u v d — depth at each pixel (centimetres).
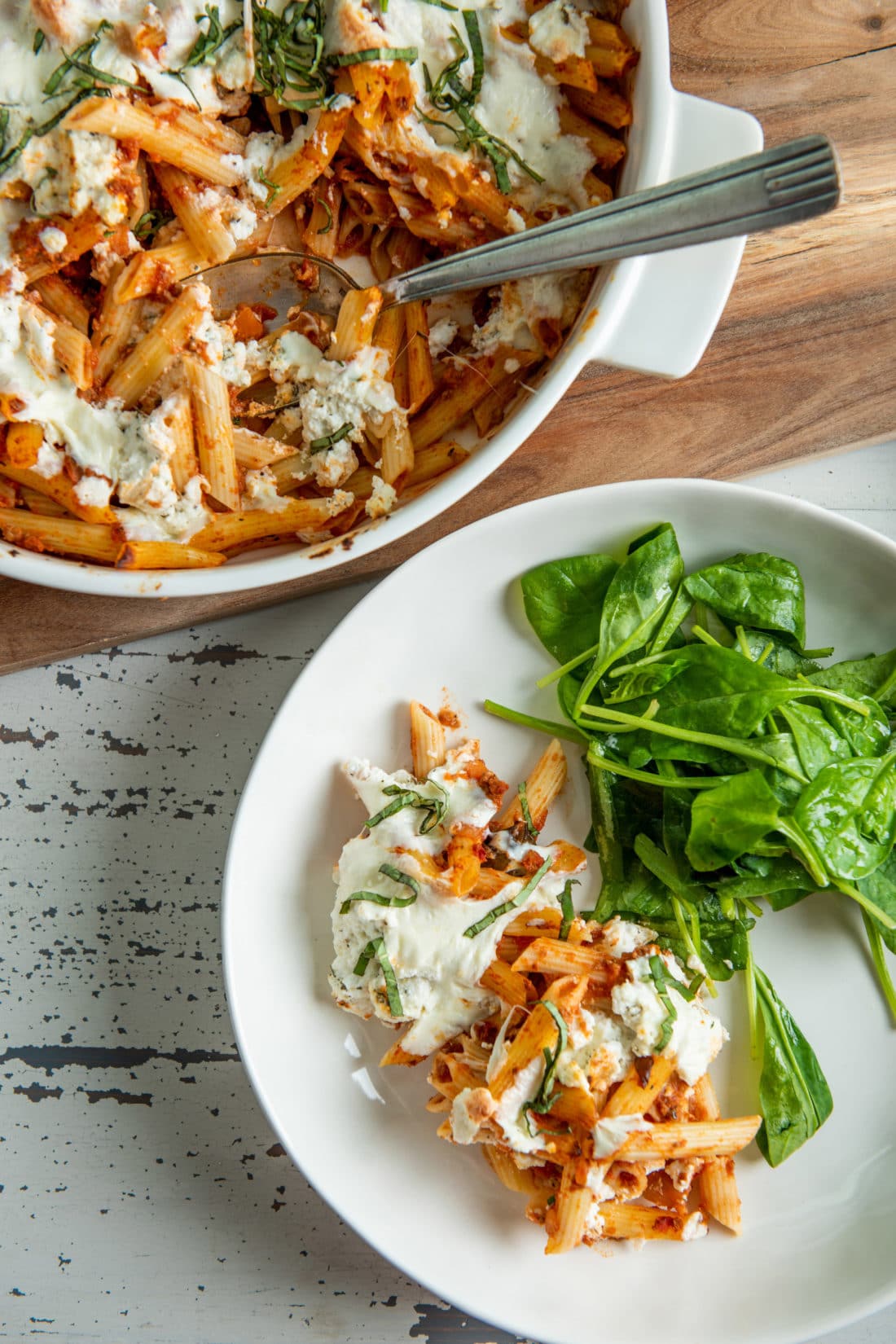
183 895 80
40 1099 80
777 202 64
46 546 73
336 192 73
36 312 71
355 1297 79
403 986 74
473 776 76
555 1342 74
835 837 74
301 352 73
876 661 77
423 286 72
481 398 75
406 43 71
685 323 72
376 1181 76
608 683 77
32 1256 79
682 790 76
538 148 72
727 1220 75
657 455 79
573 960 73
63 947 80
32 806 80
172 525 73
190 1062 80
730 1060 77
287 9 70
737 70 79
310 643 80
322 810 77
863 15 79
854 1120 77
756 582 77
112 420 72
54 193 70
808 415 79
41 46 69
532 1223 76
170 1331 79
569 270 72
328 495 75
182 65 70
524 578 77
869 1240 76
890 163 79
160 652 80
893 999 77
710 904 76
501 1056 73
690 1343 75
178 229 72
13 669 79
